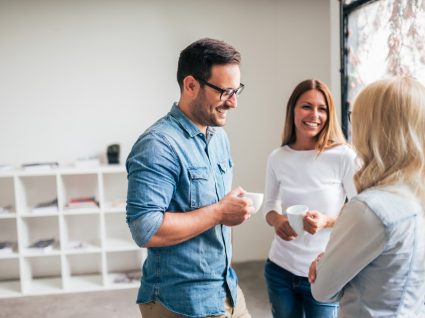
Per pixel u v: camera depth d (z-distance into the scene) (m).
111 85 3.62
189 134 1.27
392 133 0.93
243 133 3.79
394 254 0.92
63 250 3.35
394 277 0.94
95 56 3.58
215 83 1.18
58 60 3.54
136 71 3.63
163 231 1.13
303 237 1.61
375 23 2.48
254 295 3.16
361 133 0.99
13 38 3.47
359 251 0.94
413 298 0.96
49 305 3.12
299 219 1.44
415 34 2.12
